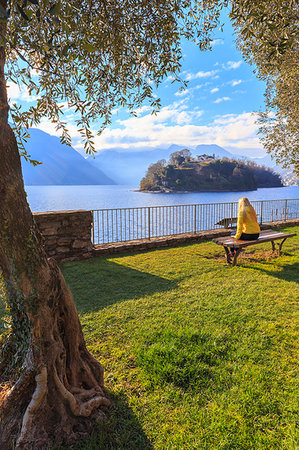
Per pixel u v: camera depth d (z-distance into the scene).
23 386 1.73
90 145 2.98
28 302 1.70
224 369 2.57
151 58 3.13
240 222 6.36
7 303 1.84
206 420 2.02
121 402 2.20
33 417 1.69
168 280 5.25
